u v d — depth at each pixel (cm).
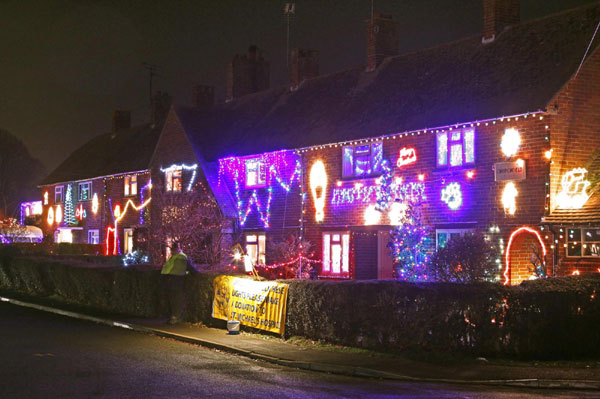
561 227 2008
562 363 1253
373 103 2850
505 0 2686
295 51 3581
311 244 2919
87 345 1534
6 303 2522
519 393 1064
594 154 2170
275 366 1310
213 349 1504
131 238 4388
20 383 1115
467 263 1744
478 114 2261
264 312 1633
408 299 1371
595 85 2197
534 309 1288
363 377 1214
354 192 2745
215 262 3159
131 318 1989
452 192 2347
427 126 2411
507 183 2188
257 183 3269
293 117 3275
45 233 5538
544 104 2077
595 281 1329
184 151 3688
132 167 4388
